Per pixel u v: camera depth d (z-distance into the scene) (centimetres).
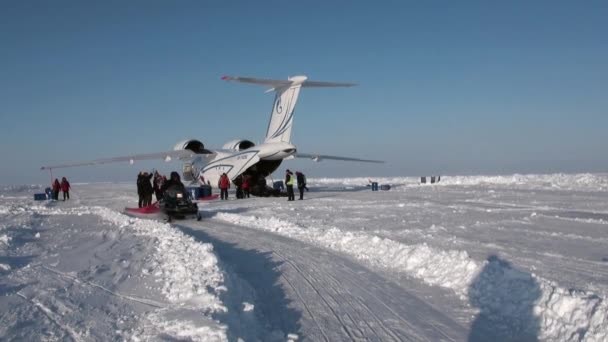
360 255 958
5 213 1994
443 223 1462
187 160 3388
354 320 566
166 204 1688
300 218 1667
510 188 3347
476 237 1173
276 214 1830
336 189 3881
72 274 752
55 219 1755
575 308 529
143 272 743
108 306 573
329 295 674
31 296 622
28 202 3092
